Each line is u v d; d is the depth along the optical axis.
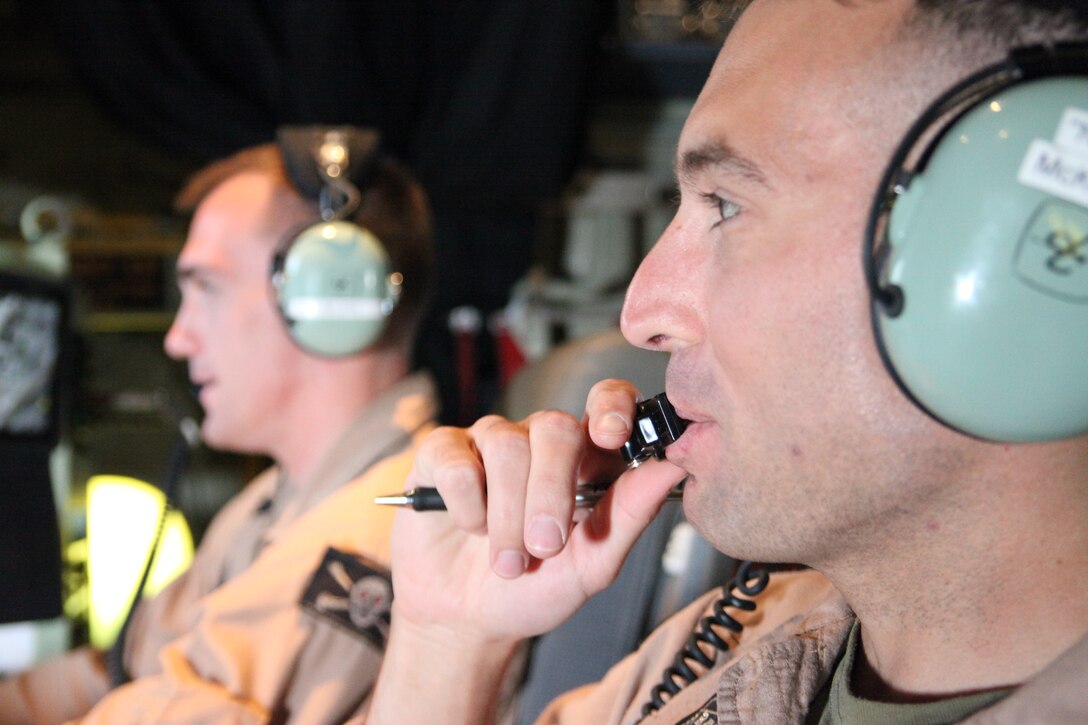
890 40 0.60
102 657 1.60
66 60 2.54
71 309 1.73
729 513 0.67
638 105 2.67
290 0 2.39
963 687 0.65
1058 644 0.63
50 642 1.79
